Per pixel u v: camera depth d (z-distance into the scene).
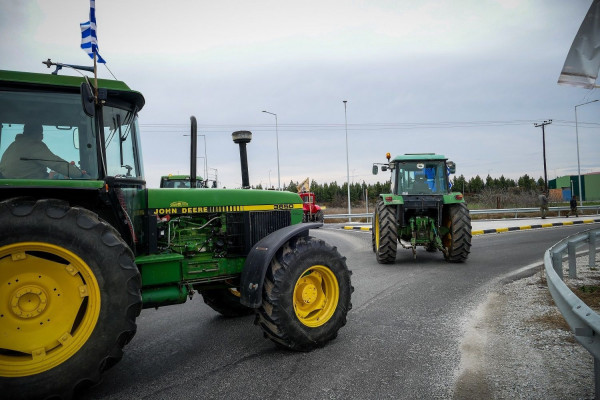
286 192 4.45
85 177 3.10
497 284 6.25
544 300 5.07
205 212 3.94
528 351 3.44
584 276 6.28
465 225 8.11
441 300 5.37
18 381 2.52
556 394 2.70
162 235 3.80
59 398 2.62
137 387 3.05
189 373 3.28
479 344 3.67
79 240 2.69
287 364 3.38
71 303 2.76
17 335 2.64
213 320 4.84
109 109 3.31
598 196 46.41
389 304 5.23
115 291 2.75
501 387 2.83
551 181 57.47
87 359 2.66
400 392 2.81
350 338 3.97
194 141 4.12
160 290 3.53
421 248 10.87
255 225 4.16
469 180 56.38
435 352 3.53
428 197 8.35
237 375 3.20
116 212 3.24
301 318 3.69
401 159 9.20
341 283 3.88
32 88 3.03
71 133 3.09
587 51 4.17
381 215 8.41
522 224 17.39
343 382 3.00
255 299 3.50
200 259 3.92
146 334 4.34
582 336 2.37
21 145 2.98
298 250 3.67
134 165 3.55
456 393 2.77
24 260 2.68
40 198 2.96
